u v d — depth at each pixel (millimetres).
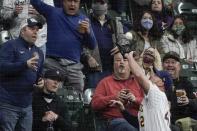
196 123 32531
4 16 34125
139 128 27672
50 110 30125
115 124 29906
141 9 40312
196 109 32938
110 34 36125
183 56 39031
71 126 30422
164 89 32125
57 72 30266
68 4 33844
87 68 34969
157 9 39438
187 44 39812
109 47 35750
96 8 36312
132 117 30031
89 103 32438
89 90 33750
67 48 33625
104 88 31047
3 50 29594
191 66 39312
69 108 32312
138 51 36219
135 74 26438
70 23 33844
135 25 36781
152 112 26375
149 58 32500
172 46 38594
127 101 30234
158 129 26312
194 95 34344
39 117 29969
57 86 30312
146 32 36781
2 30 34125
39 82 30094
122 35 36125
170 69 34281
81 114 32031
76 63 33781
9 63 29094
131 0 41094
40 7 33656
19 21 33812
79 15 34344
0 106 29203
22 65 29016
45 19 33781
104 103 30391
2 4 34344
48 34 33656
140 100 30141
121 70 31109
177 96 32906
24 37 29938
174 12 43188
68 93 32719
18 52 29688
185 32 39625
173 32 39000
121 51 31172
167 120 26562
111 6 40938
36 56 29391
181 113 32938
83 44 34188
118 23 36688
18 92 29281
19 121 29500
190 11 44406
